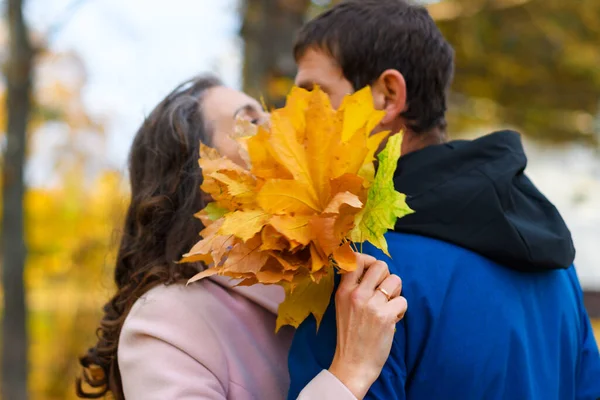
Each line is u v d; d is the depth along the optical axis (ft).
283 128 3.34
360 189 3.45
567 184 20.04
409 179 4.01
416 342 3.61
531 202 4.08
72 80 26.32
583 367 4.44
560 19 16.33
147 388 4.14
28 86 16.14
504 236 3.74
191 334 4.32
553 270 4.24
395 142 3.48
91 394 5.57
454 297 3.64
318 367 3.77
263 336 4.60
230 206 3.63
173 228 4.84
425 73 4.36
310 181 3.34
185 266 4.64
